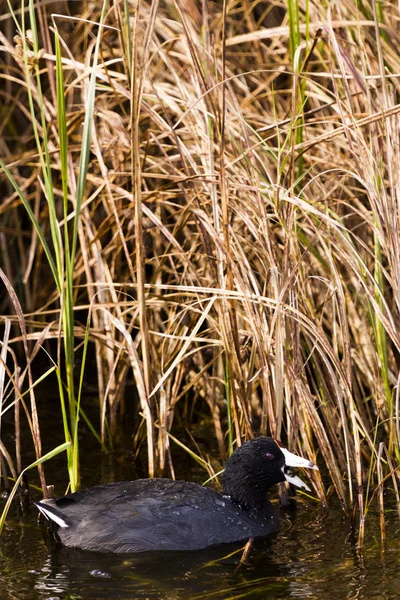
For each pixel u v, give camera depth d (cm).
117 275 1341
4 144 1480
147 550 936
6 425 1336
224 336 1054
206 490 1012
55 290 1464
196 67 1041
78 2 1450
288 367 1040
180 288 1045
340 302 1041
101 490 992
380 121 1081
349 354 1048
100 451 1245
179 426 1342
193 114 1125
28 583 859
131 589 846
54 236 975
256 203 1073
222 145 982
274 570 889
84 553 932
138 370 1156
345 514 1042
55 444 1264
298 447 1098
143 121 1252
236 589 844
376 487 1052
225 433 1248
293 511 1065
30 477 1156
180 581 863
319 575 875
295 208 1092
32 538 973
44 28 1202
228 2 1312
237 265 1085
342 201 1086
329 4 1061
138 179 969
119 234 1242
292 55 1070
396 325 1090
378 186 1051
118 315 1210
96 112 1192
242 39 1196
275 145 1224
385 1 1219
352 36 1154
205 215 1084
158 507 962
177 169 1233
